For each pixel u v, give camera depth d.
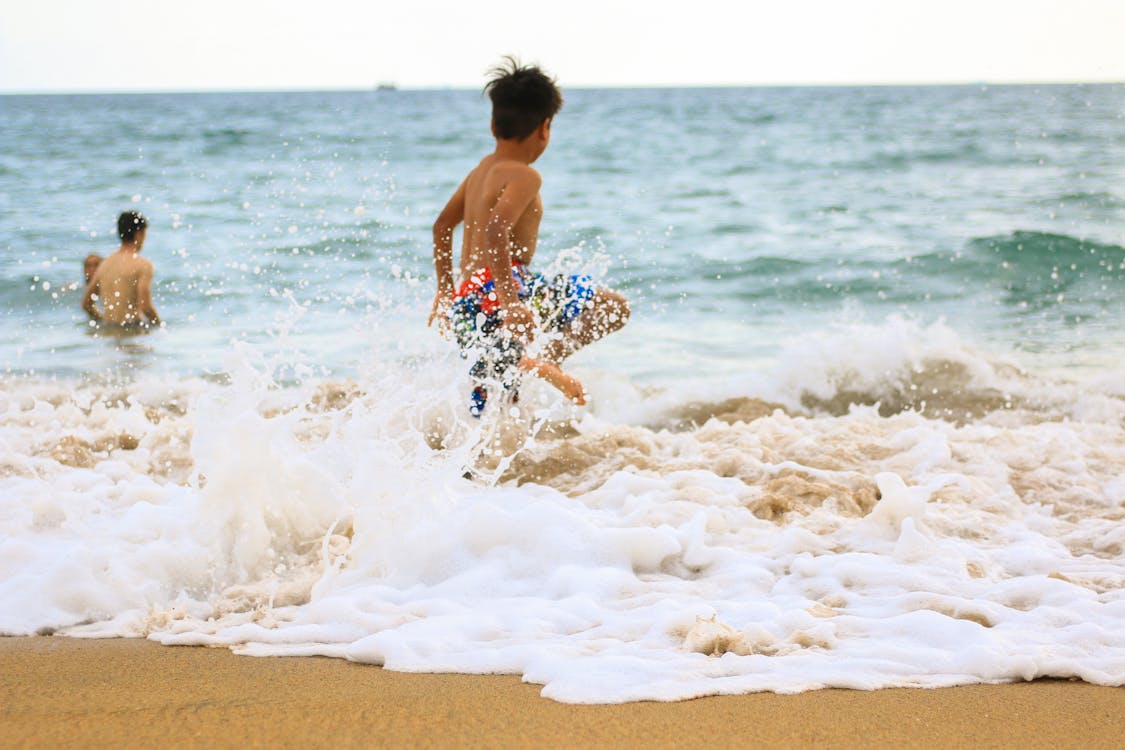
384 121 33.00
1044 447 4.72
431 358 5.39
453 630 2.81
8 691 2.35
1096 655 2.62
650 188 16.94
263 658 2.68
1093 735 2.16
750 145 23.59
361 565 3.35
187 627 2.91
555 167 19.89
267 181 17.69
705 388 6.28
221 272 9.81
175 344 7.45
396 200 14.81
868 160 20.16
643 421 5.78
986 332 8.02
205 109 43.72
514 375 4.33
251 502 3.38
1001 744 2.11
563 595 3.12
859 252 11.30
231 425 3.43
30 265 10.72
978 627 2.72
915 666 2.57
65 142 24.80
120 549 3.37
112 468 4.43
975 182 16.64
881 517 3.58
